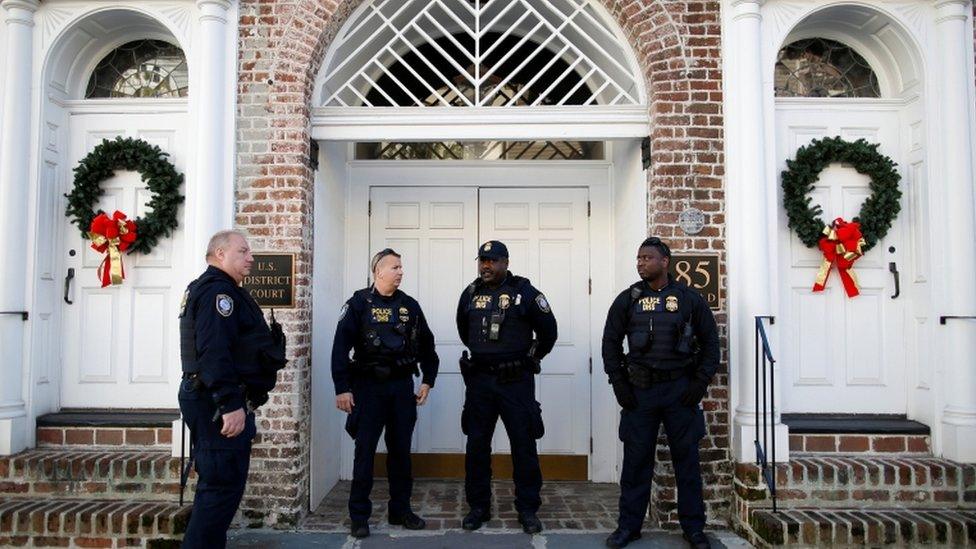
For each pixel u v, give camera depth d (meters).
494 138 4.51
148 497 4.03
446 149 5.60
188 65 4.36
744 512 3.98
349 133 4.52
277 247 4.28
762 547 3.72
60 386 4.55
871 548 3.62
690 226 4.26
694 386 3.69
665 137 4.30
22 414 4.27
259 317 3.31
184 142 4.58
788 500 3.95
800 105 4.54
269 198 4.30
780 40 4.32
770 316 4.09
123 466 4.03
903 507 3.95
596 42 5.04
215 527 3.12
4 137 4.30
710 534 4.05
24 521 3.75
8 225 4.27
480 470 4.14
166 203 4.39
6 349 4.21
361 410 3.95
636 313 3.81
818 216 4.38
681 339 3.71
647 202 4.46
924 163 4.32
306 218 4.38
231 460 3.14
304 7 4.39
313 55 4.40
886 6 4.32
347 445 5.30
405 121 4.51
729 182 4.26
